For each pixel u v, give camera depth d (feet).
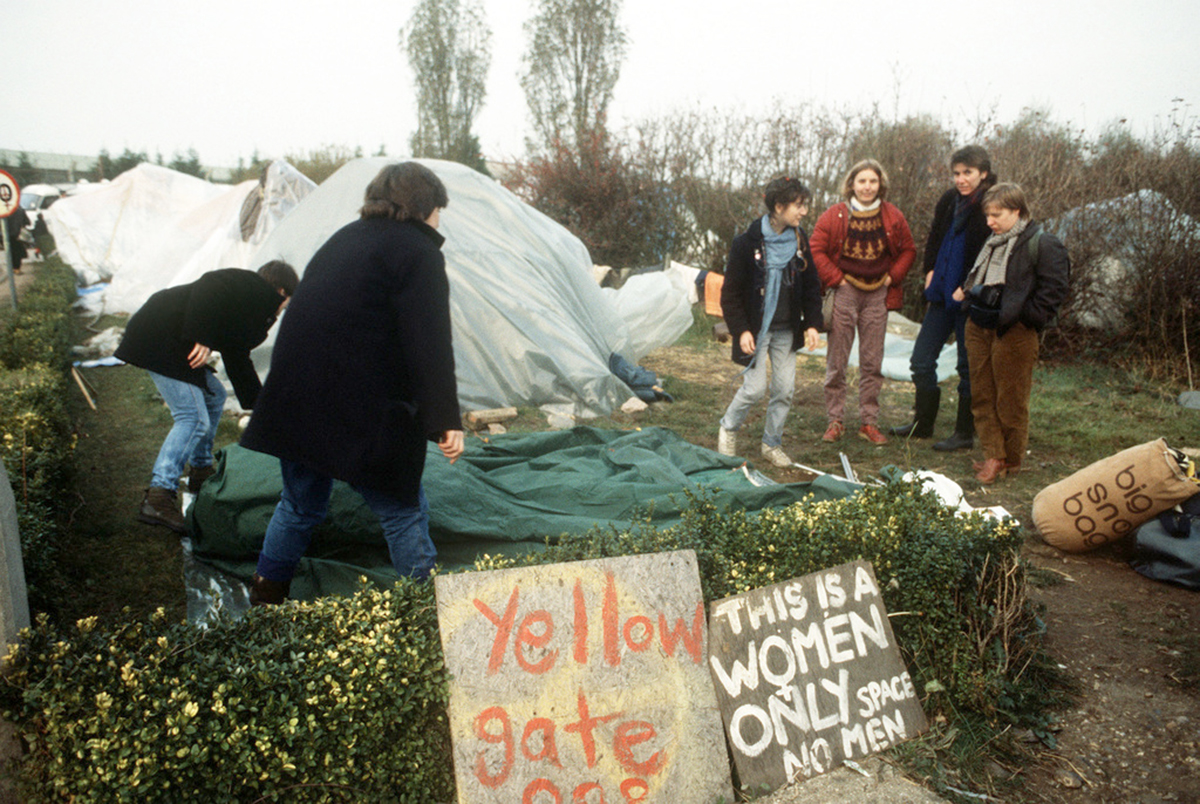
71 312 40.47
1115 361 28.91
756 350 18.08
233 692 7.11
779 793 8.45
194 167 150.00
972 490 17.39
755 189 42.70
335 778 7.36
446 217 24.85
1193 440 20.79
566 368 23.67
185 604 12.09
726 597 9.07
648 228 51.34
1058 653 11.03
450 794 7.90
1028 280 16.33
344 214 24.20
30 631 7.02
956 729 9.25
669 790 8.12
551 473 15.60
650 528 9.89
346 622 7.84
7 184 36.11
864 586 9.63
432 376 9.30
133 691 6.81
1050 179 29.76
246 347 13.83
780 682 8.93
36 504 12.03
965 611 10.13
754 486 15.44
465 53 107.45
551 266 26.11
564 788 7.81
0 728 6.78
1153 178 28.32
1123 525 13.57
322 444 9.51
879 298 20.45
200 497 13.17
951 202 19.95
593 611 8.39
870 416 21.06
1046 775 8.80
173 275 42.11
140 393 24.49
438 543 12.90
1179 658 10.86
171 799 6.88
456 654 7.85
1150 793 8.54
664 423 22.97
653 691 8.36
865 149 38.50
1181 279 27.55
